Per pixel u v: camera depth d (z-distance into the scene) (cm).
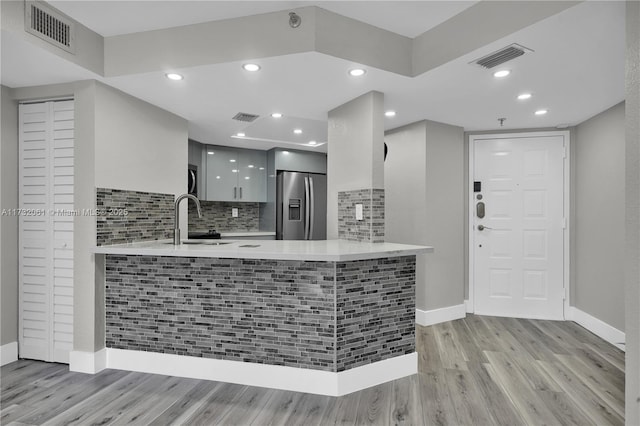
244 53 225
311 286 229
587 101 312
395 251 226
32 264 276
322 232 576
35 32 204
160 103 309
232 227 566
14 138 276
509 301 410
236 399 221
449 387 238
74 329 261
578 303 384
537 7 185
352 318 231
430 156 381
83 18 227
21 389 233
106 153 265
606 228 336
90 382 243
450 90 282
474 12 213
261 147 543
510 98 304
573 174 394
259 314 239
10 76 250
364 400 221
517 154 409
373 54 236
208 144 514
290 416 204
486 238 416
